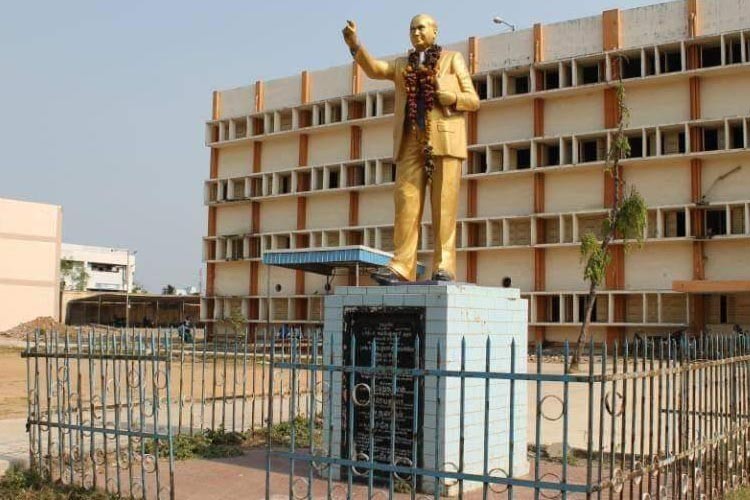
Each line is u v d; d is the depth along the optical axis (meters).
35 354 11.95
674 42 42.88
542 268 47.75
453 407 10.68
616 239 44.78
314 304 56.16
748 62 41.06
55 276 71.88
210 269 61.88
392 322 11.20
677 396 9.48
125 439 14.76
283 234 57.47
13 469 12.09
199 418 18.36
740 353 11.13
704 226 42.97
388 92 53.09
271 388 8.88
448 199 12.00
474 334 11.19
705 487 9.78
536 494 7.00
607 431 16.58
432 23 11.96
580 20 46.47
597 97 46.31
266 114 58.91
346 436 11.39
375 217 54.25
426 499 9.77
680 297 43.47
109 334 12.70
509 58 48.69
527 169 47.34
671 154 43.25
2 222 68.38
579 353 30.62
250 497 10.68
